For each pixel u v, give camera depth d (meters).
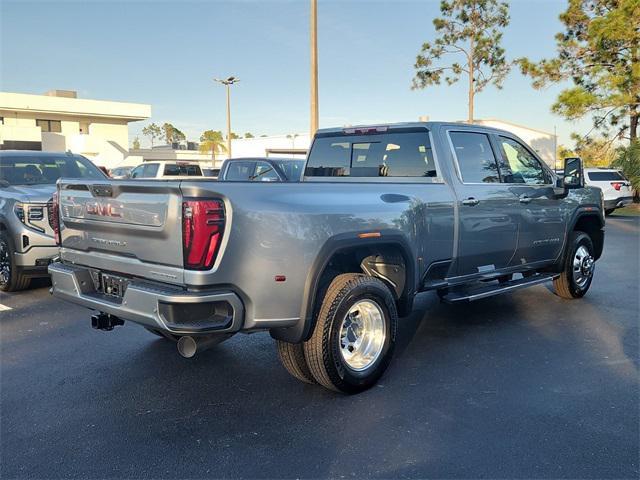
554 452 3.51
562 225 6.96
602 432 3.77
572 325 6.33
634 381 4.65
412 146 5.61
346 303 4.21
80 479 3.26
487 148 6.00
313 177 6.49
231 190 3.67
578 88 25.36
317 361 4.17
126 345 5.67
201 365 5.10
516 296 7.80
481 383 4.63
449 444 3.62
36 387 4.61
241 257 3.68
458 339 5.82
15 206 7.70
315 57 16.52
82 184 4.32
